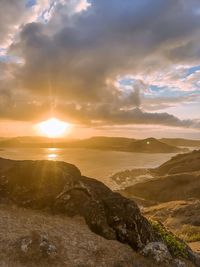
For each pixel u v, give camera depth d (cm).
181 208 4662
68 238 1468
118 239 1602
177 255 1750
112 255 1403
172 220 4241
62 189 1816
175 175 8406
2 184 1795
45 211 1728
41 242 1300
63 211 1739
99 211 1694
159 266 1419
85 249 1402
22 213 1658
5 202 1730
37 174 1844
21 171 1848
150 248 1495
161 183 8206
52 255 1275
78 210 1739
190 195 7319
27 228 1488
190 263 1728
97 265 1301
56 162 2044
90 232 1582
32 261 1225
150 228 1761
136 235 1619
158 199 7706
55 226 1573
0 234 1377
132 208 1750
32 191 1783
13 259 1220
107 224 1652
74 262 1284
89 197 1800
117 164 18562
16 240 1332
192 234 3441
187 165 11681
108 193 1900
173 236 2006
